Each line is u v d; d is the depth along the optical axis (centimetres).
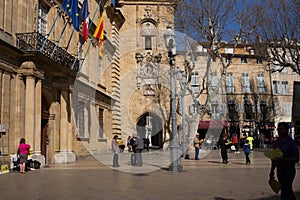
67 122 2138
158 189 948
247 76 4884
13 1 1684
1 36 1556
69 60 2111
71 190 952
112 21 3334
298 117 4938
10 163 1557
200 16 2442
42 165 1717
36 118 1728
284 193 592
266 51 2684
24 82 1716
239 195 838
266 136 4850
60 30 2209
